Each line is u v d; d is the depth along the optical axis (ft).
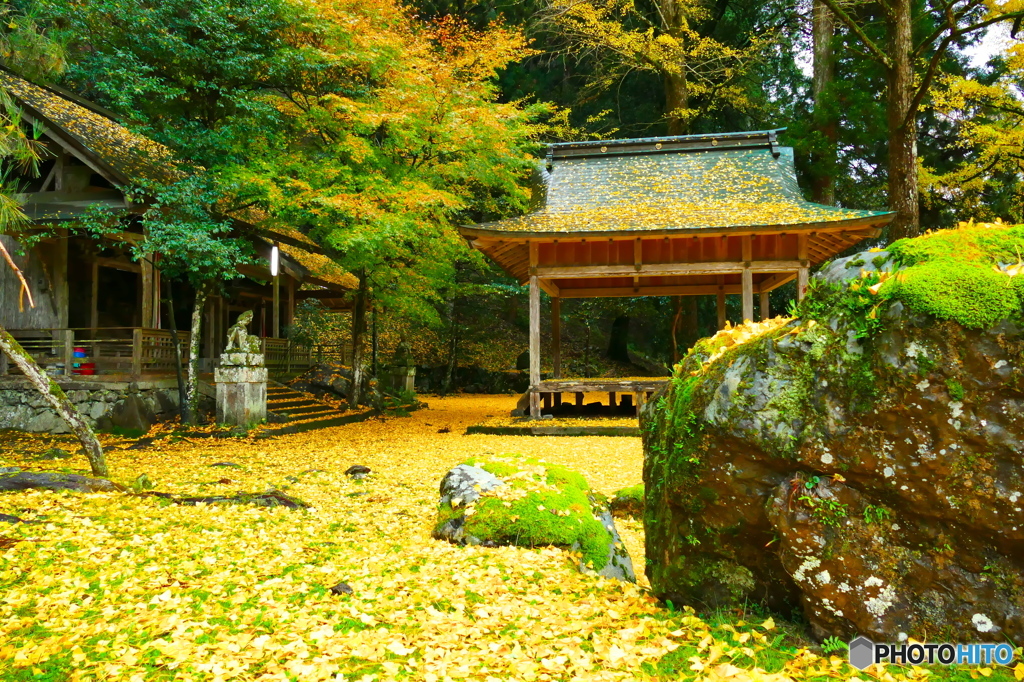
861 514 8.50
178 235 38.63
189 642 10.27
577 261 48.78
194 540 16.58
